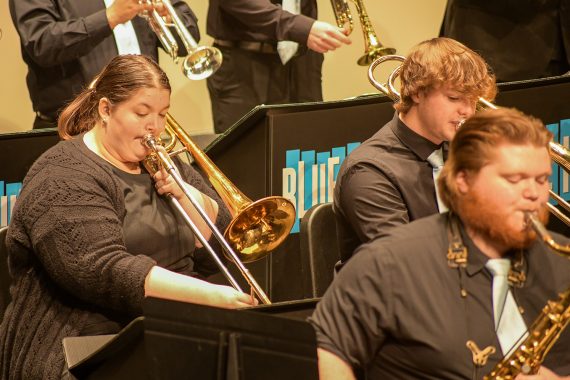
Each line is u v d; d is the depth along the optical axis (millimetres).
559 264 7754
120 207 10336
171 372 7453
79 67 14727
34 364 9836
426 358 7500
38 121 14977
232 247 11070
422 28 20516
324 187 12961
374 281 7512
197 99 19219
